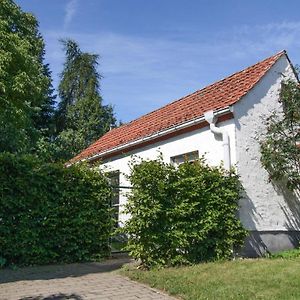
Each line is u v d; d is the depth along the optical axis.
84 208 9.54
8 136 22.20
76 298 6.02
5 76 13.81
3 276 7.68
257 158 10.16
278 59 11.27
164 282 6.73
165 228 8.40
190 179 8.77
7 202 8.57
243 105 10.20
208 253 8.91
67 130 35.00
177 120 11.73
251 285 6.28
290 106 10.15
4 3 16.52
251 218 9.78
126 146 13.66
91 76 42.97
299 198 10.99
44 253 8.91
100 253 9.66
